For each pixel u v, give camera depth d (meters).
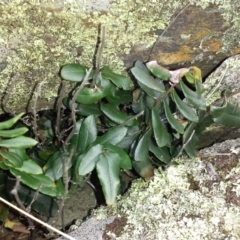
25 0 0.54
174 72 0.61
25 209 0.61
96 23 0.57
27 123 0.68
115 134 0.62
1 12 0.55
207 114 0.67
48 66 0.61
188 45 0.63
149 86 0.59
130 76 0.65
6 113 0.68
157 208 0.60
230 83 0.67
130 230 0.59
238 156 0.64
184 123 0.68
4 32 0.56
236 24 0.62
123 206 0.62
